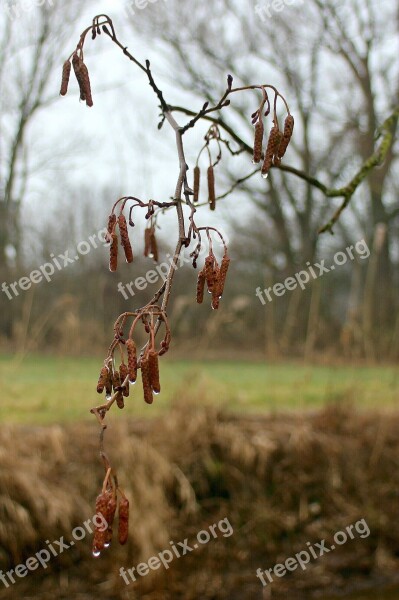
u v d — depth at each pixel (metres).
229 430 6.61
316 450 6.79
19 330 7.59
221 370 10.57
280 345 9.49
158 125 2.25
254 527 6.34
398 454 6.99
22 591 5.47
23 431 6.36
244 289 18.33
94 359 7.88
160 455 6.21
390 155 15.56
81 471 6.00
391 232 18.64
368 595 6.23
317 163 17.89
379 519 6.68
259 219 19.00
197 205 2.52
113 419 6.38
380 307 15.29
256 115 1.66
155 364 1.36
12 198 15.62
